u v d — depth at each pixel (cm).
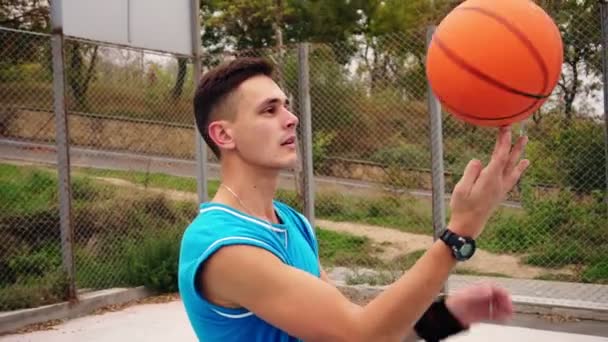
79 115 986
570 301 591
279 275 142
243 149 162
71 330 598
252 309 143
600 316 564
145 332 588
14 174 984
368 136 898
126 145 1059
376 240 932
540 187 783
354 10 1933
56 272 668
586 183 713
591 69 631
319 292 140
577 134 689
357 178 1002
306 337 139
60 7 634
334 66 821
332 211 1041
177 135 1045
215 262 146
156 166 1047
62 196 650
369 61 798
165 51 764
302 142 688
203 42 1908
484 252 831
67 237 653
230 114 163
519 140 139
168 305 688
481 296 172
